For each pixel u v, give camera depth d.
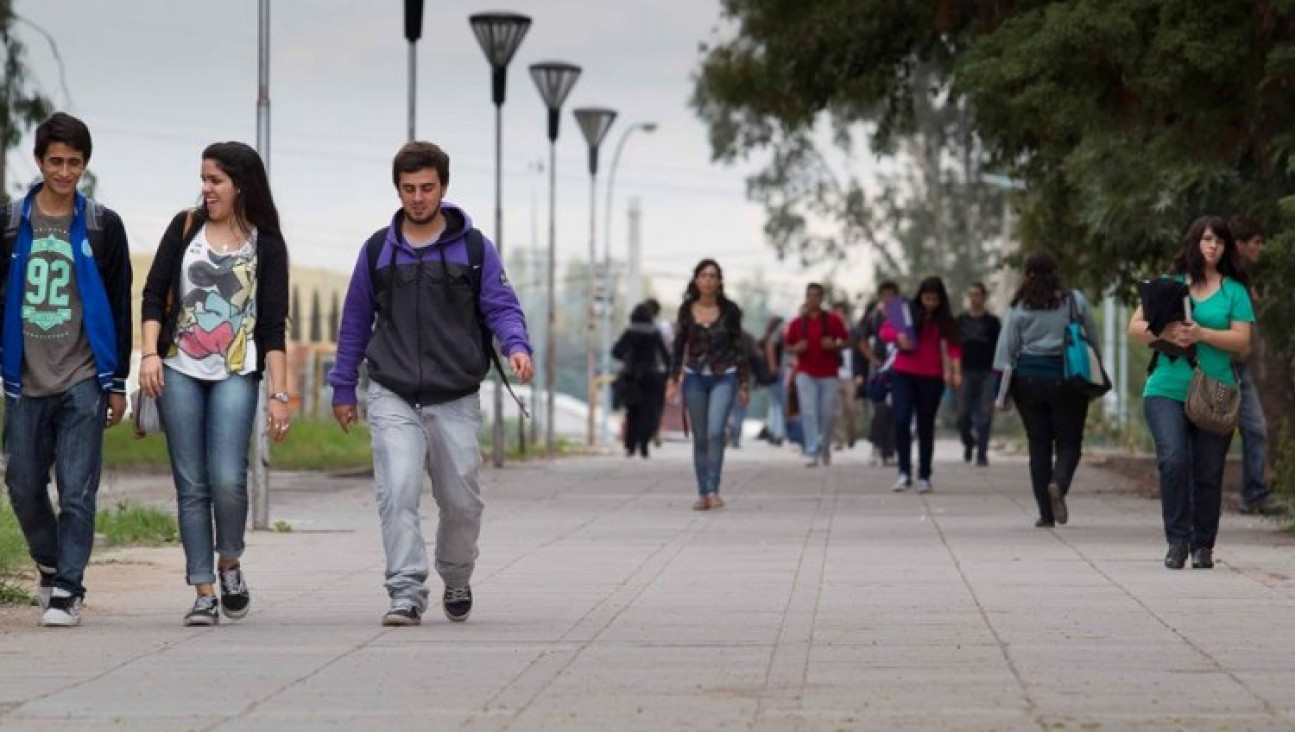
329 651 19.75
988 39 42.84
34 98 58.00
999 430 105.50
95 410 22.16
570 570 28.58
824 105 59.50
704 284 42.16
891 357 48.75
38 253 22.03
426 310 21.88
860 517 39.53
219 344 22.03
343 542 33.81
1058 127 41.44
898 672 18.16
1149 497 45.25
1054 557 30.28
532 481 53.41
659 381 72.31
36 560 22.77
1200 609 23.14
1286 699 16.53
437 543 22.33
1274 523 36.69
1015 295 36.31
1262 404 47.47
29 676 18.12
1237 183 44.72
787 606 23.73
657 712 16.06
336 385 22.30
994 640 20.39
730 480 53.47
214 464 22.05
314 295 115.31
